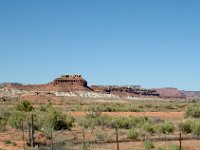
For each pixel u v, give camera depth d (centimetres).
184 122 3809
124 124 4203
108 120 4381
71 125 4041
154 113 6981
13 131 3766
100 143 2986
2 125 3925
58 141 2838
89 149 2662
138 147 2797
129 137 3256
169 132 3678
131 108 8094
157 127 3725
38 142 2997
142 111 7750
